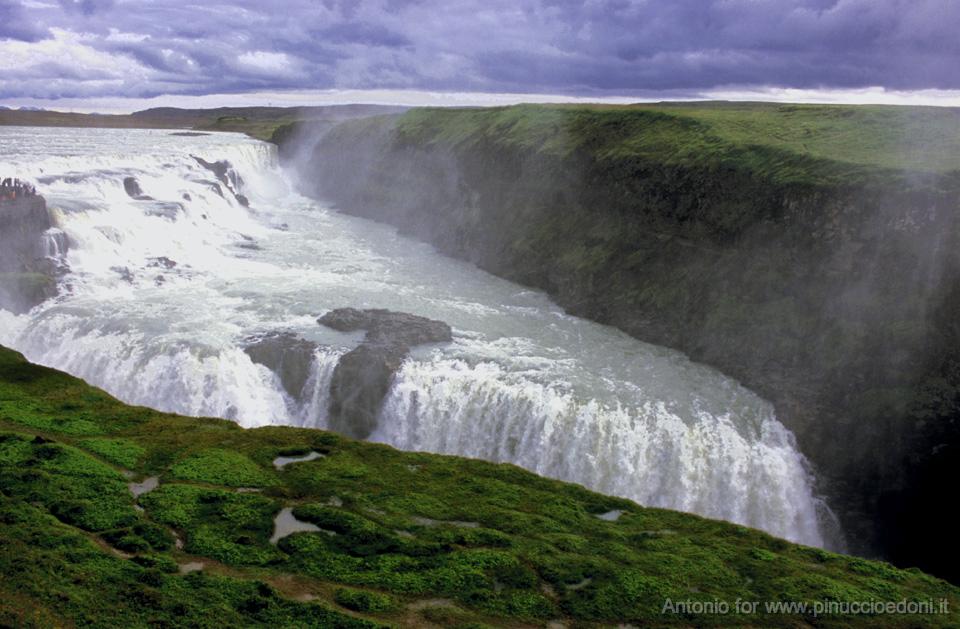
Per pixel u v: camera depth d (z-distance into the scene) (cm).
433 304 5409
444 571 2342
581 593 2289
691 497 3641
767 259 4709
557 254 6041
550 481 3134
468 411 3969
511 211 6831
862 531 3581
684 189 5403
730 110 7044
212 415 4019
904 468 3612
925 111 5809
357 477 2973
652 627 2164
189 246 6322
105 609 1998
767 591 2370
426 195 8150
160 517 2541
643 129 6375
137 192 6912
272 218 8300
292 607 2092
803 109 6450
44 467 2770
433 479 3034
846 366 4003
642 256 5459
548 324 5144
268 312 4922
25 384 3650
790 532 3622
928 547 3469
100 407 3516
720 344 4562
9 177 5719
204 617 2008
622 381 4225
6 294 4575
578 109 7656
